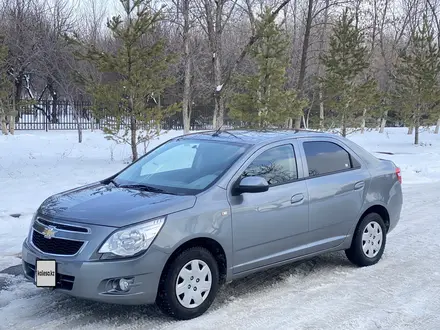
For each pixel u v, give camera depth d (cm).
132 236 469
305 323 500
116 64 1381
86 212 493
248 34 2441
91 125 3459
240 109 1670
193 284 504
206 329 483
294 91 1678
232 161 567
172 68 2416
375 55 3862
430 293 585
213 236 516
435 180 1487
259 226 556
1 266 666
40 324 492
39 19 2950
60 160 1725
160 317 508
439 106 2592
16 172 1410
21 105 2880
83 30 3222
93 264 462
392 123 4934
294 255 596
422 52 2567
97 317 508
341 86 2131
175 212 496
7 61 2427
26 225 870
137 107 1435
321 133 664
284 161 604
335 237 639
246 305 544
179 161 604
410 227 888
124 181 599
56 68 2828
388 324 501
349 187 649
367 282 620
